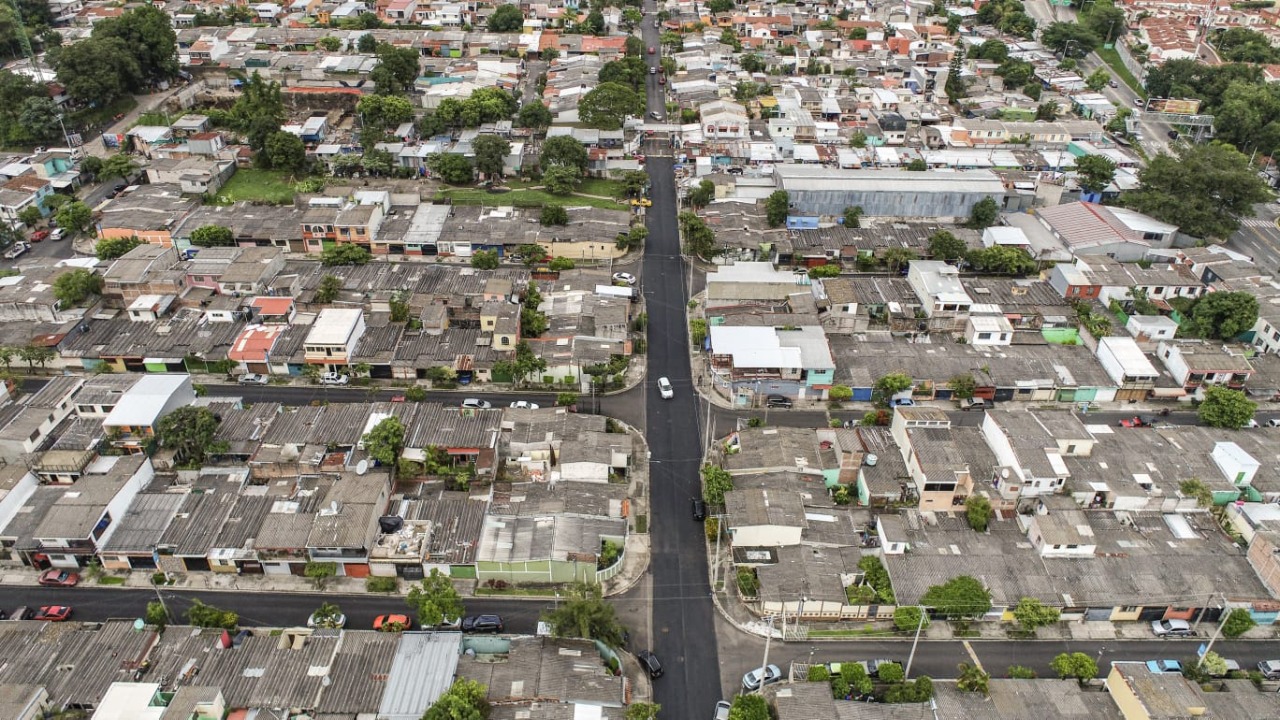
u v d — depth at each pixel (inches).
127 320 5920.3
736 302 6358.3
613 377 5639.8
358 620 3983.8
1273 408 5561.0
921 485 4485.7
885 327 6259.8
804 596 4005.9
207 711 3312.0
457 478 4608.8
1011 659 3882.9
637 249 7372.1
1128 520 4456.2
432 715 3272.6
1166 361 5782.5
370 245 7140.8
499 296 6127.0
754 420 5221.5
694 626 4025.6
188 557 4138.8
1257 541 4178.2
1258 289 6412.4
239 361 5570.9
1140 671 3523.6
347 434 4822.8
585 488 4579.2
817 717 3422.7
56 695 3449.8
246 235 7057.1
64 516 4119.1
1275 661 3789.4
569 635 3737.7
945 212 7834.6
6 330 5713.6
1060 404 5595.5
